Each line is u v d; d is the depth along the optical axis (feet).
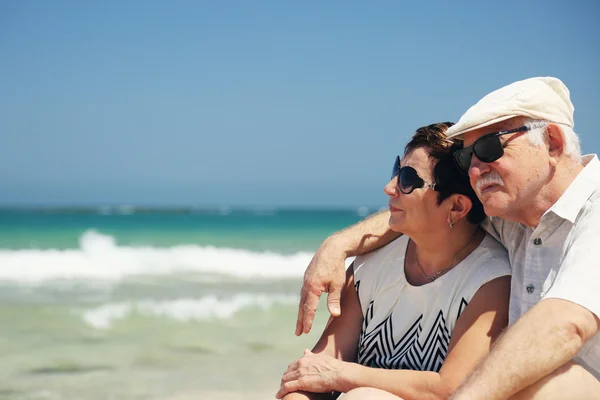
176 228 106.01
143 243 72.38
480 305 8.77
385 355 9.64
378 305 9.80
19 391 18.42
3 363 21.34
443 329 9.09
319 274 10.03
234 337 25.13
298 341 24.50
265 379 19.61
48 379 19.62
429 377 8.43
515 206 8.38
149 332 26.03
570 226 8.16
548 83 8.39
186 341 24.45
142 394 18.13
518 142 8.21
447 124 9.32
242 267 50.78
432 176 8.99
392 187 9.36
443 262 9.33
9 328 26.55
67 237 77.87
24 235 81.25
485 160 8.32
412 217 9.16
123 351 22.98
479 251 9.23
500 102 8.29
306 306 10.04
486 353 8.45
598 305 7.43
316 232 98.94
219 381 19.34
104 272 47.06
